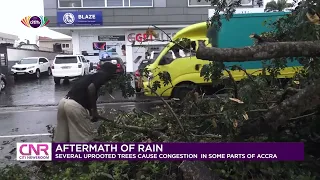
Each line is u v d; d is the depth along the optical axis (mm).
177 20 22000
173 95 9070
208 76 4441
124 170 3814
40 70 24266
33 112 10820
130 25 22016
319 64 3482
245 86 3787
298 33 3373
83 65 20156
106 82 4727
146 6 21891
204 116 4145
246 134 3703
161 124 4762
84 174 3768
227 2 4637
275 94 4355
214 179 3201
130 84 4840
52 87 18125
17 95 15328
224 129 3766
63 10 21938
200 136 3930
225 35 9062
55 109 11406
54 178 3875
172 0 21844
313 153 3938
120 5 21922
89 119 4672
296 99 3260
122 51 22969
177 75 9062
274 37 4098
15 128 8312
